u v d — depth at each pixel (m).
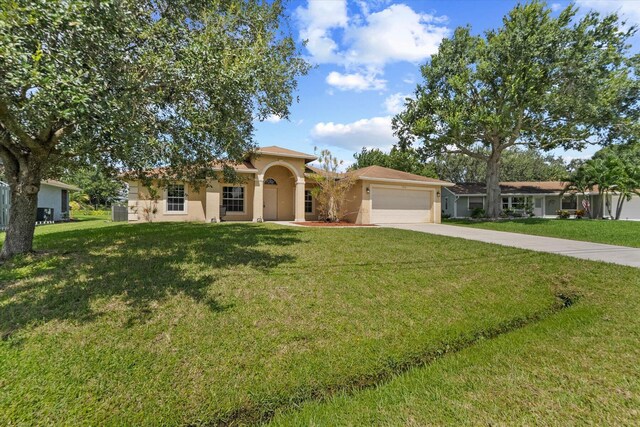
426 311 4.88
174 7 6.66
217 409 2.84
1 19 3.51
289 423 2.72
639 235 13.38
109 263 6.39
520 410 2.69
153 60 4.99
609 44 18.14
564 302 5.60
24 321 4.10
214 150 8.52
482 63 19.25
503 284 6.21
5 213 15.49
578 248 10.16
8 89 4.04
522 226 17.62
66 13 3.74
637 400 2.78
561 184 30.56
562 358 3.56
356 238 10.38
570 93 18.36
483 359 3.64
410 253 8.35
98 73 4.25
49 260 6.55
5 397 2.83
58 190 22.59
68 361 3.35
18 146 6.98
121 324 4.09
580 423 2.52
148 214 16.17
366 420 2.68
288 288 5.48
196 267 6.31
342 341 3.95
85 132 4.20
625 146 21.20
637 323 4.47
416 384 3.19
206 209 16.27
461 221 22.28
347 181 16.89
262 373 3.30
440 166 44.12
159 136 6.25
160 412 2.77
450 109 20.61
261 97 8.23
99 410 2.75
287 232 11.33
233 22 7.14
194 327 4.09
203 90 5.64
